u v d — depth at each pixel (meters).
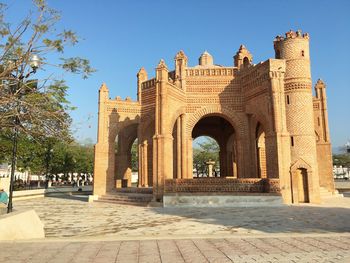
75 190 43.47
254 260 6.55
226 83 27.55
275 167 22.05
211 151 68.19
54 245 8.14
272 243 8.23
